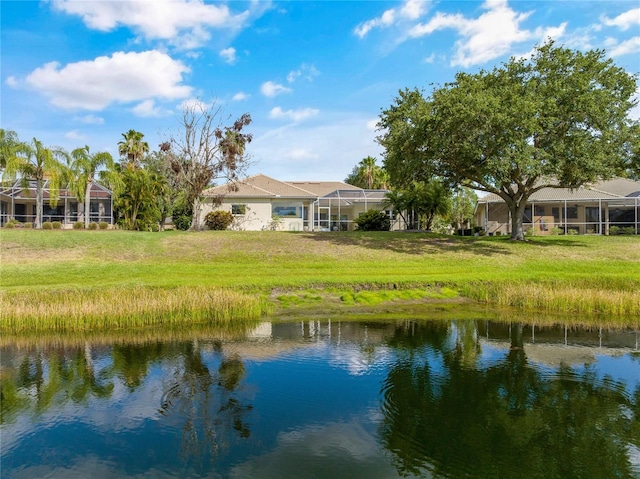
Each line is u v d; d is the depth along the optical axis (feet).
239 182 117.19
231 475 18.93
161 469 19.43
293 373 30.71
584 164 75.00
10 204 117.60
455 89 78.38
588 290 51.96
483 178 87.35
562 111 76.43
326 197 124.36
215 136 108.06
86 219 106.73
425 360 33.45
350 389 27.84
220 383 28.96
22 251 73.61
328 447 21.04
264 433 22.48
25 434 22.48
